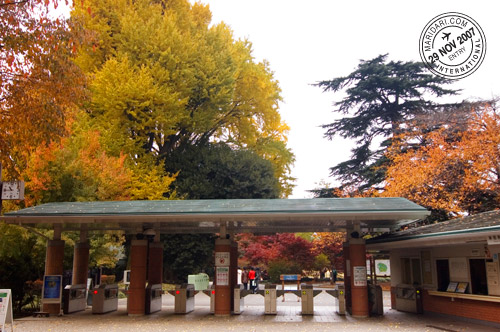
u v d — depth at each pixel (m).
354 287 14.80
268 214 12.71
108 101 26.73
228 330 12.22
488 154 24.38
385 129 36.88
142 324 13.38
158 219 13.51
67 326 12.98
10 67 11.22
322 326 12.85
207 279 31.22
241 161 33.75
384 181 31.38
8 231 17.14
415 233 14.00
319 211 12.57
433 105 35.12
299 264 34.34
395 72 36.78
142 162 29.56
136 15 29.97
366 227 17.59
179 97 30.34
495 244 9.91
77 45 11.52
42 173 18.44
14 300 17.62
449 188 26.16
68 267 20.11
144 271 15.67
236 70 33.28
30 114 11.23
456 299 13.57
